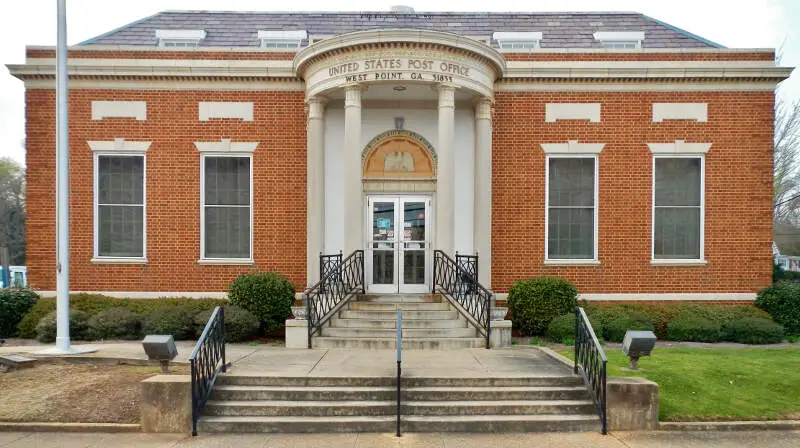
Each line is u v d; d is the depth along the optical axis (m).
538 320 12.39
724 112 14.01
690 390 8.23
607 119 14.00
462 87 12.35
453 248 12.35
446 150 12.15
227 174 14.13
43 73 13.81
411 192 13.91
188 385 7.28
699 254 14.12
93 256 13.91
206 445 6.78
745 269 14.02
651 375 8.58
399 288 13.80
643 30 16.14
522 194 14.00
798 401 8.02
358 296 12.24
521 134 14.00
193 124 13.96
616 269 13.98
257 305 12.34
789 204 34.75
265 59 14.02
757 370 9.08
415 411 7.59
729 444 6.93
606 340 12.23
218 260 13.91
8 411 7.50
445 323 11.26
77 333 12.10
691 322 12.51
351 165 12.18
